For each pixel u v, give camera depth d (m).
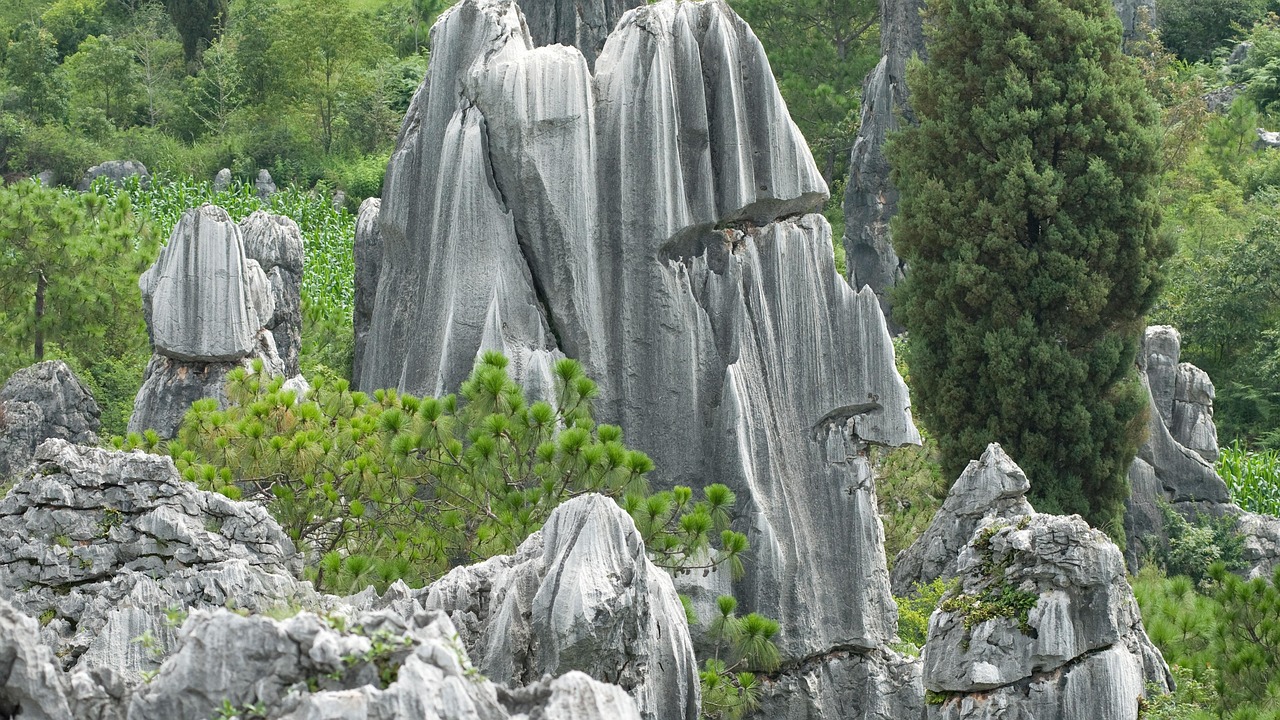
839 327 59.03
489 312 55.47
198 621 23.62
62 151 148.00
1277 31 178.38
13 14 192.75
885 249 113.56
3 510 38.09
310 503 49.81
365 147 160.88
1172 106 145.62
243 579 37.97
